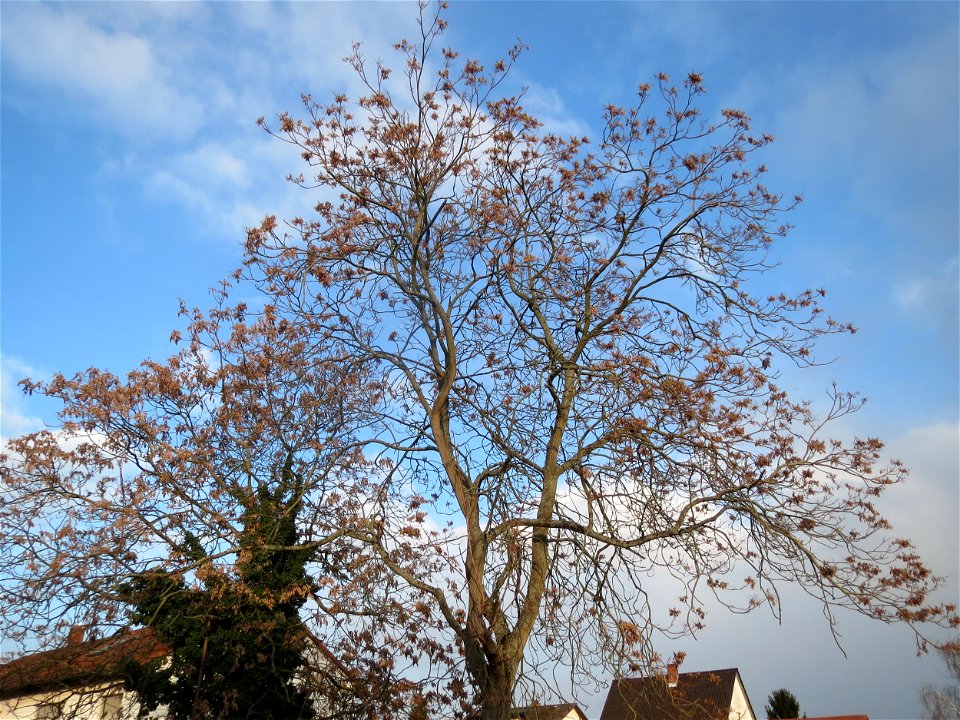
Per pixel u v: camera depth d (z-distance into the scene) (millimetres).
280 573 15719
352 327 15906
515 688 12492
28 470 14633
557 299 15945
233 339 15992
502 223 15477
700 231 16031
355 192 15344
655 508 13227
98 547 13930
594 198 15781
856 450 13078
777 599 12820
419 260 15266
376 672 15031
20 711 15172
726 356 14117
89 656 14258
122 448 15484
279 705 15875
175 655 15578
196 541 15102
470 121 15523
